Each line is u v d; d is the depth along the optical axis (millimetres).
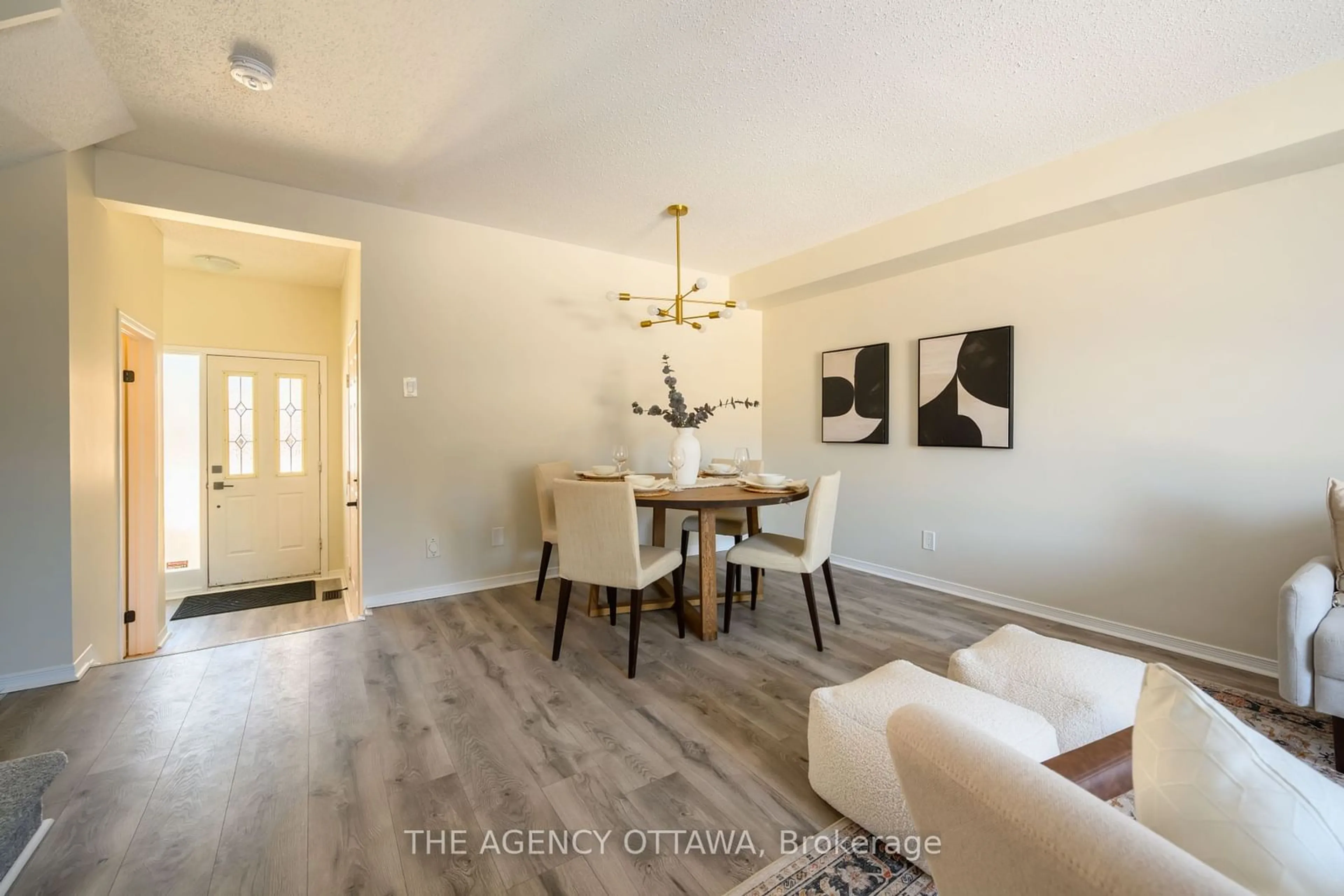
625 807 1473
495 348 3531
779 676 2264
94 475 2508
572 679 2234
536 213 3260
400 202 3090
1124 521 2656
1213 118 2137
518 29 1750
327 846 1330
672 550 2709
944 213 3037
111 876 1231
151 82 2000
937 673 2295
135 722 1894
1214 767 604
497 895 1193
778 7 1656
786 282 4051
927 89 2055
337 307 4980
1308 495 2168
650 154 2545
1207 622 2416
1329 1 1602
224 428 4594
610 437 3998
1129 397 2631
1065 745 1438
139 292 3061
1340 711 1574
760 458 4742
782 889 1204
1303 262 2164
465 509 3445
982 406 3178
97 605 2539
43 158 2176
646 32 1767
